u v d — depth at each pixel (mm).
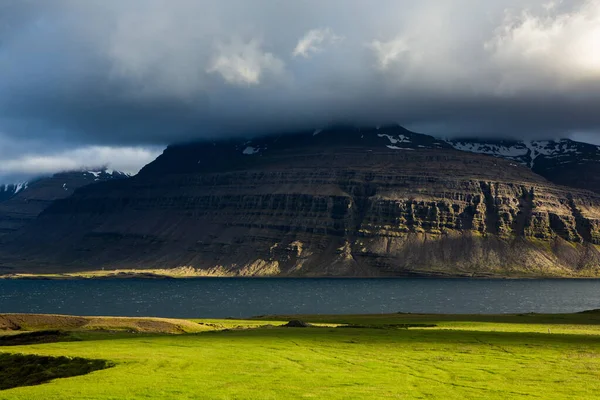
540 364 66750
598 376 59656
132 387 53281
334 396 50031
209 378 57469
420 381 56844
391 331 106500
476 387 54281
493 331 110250
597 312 183750
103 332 108625
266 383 55156
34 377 66188
